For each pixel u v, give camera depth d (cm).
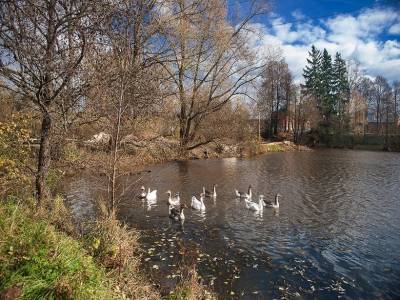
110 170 1370
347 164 4400
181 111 3584
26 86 1071
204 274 1177
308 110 8044
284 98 8481
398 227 1783
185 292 950
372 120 9925
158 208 2041
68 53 1091
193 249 1395
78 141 1412
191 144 4244
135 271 1051
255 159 4738
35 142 1394
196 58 3178
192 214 1956
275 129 8575
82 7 1004
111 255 1010
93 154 1530
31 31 1041
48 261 706
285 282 1150
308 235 1639
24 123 1253
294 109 8388
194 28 2891
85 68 1118
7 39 980
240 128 4853
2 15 959
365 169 3925
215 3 2947
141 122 1611
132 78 1205
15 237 739
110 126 1260
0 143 1159
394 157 5484
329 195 2545
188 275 1055
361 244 1530
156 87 1491
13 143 1215
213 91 3712
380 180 3186
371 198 2452
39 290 624
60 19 1012
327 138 8062
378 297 1077
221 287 1096
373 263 1328
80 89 1138
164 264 1216
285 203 2295
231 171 3550
